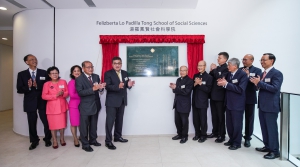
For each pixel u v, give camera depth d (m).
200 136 3.59
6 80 7.34
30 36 3.88
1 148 3.26
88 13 3.84
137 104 3.87
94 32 3.84
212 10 3.84
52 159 2.80
